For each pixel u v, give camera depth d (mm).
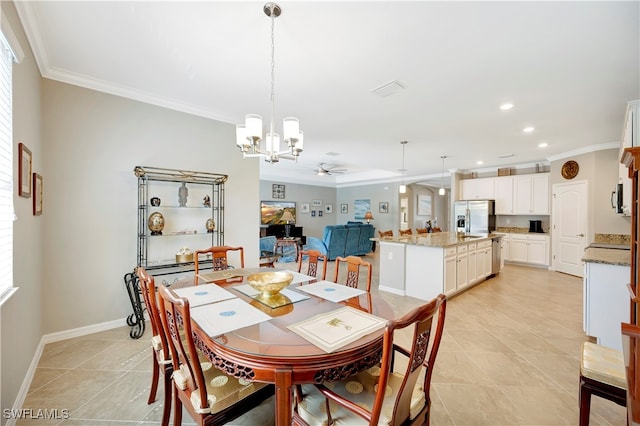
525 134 4348
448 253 4008
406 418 1198
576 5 1679
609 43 2051
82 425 1644
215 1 1693
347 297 1848
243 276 2389
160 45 2164
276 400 1127
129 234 3033
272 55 2262
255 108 3422
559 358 2438
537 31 1929
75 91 2697
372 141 4891
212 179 3641
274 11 1760
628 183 3375
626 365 1037
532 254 6332
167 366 1582
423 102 3178
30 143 2158
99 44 2156
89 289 2803
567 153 5504
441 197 12227
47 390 1946
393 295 4340
